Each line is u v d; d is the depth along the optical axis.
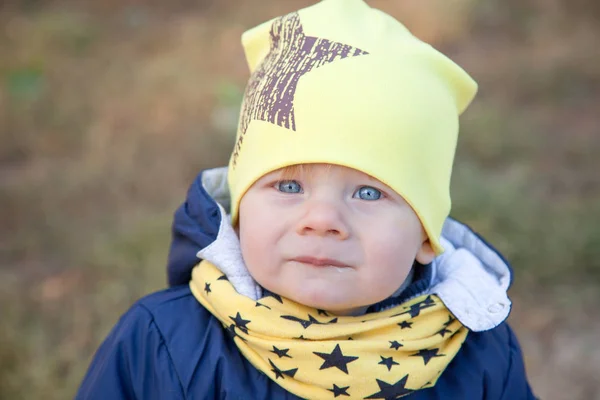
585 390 2.84
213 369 1.50
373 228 1.43
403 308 1.57
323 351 1.46
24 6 6.51
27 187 3.96
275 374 1.48
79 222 3.69
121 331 1.57
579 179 4.10
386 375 1.47
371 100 1.44
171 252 1.69
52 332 2.93
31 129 4.54
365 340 1.49
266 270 1.46
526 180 4.04
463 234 1.81
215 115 4.68
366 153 1.42
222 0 6.89
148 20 6.38
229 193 1.73
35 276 3.29
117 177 4.07
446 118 1.55
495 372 1.66
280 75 1.50
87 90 4.98
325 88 1.45
